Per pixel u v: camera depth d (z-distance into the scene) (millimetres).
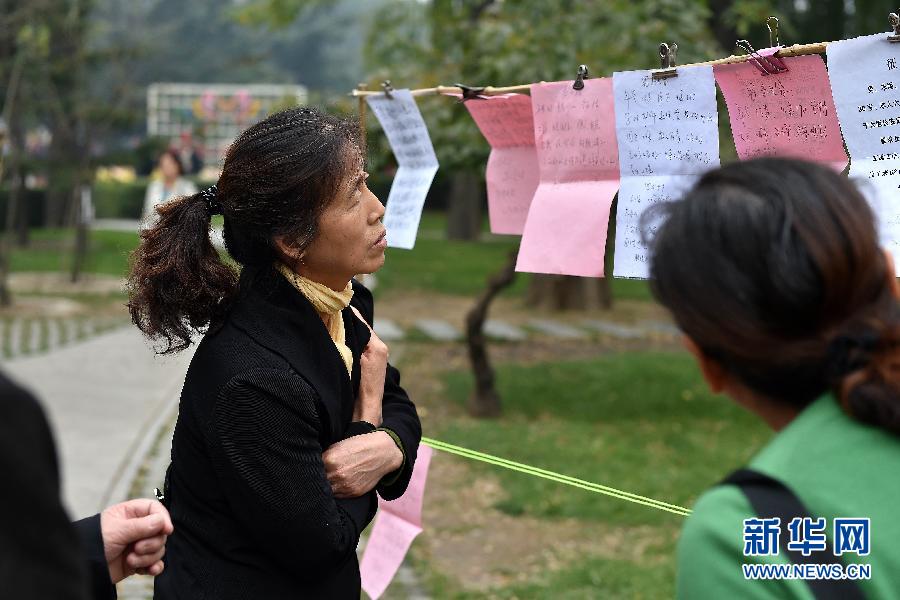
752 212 1080
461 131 6211
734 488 1081
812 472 1061
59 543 890
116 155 15844
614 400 8484
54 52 14945
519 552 4996
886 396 1044
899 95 1658
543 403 8391
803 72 1799
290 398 1727
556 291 13742
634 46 6426
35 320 11969
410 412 2115
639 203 2016
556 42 6461
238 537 1773
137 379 8711
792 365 1081
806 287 1049
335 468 1835
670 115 1962
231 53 39656
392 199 2688
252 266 1872
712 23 8438
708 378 1204
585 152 2146
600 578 4543
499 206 2459
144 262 1834
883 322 1059
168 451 6484
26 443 884
